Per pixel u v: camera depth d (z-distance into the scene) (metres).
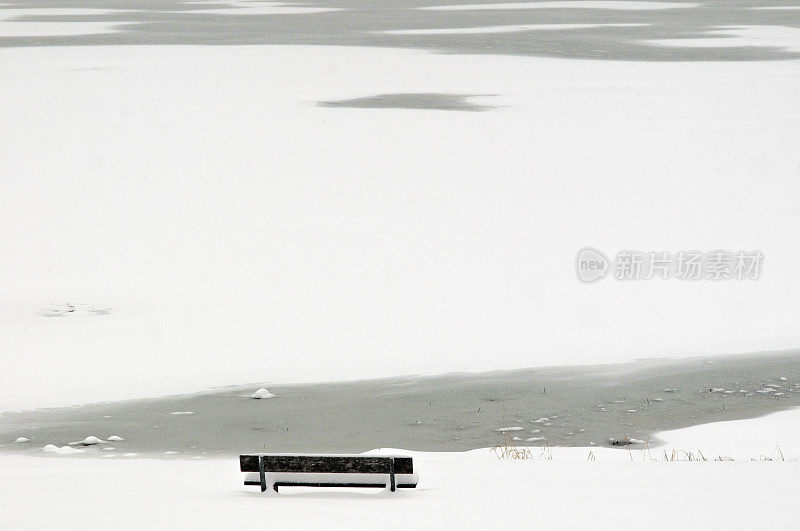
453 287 50.88
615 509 15.54
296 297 49.34
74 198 70.50
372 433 30.83
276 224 63.75
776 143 87.81
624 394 35.03
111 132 95.75
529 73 137.00
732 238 59.00
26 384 37.16
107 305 47.94
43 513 15.76
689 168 78.88
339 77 134.88
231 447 29.39
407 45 176.25
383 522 14.55
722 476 18.70
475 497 16.92
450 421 32.03
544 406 33.72
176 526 14.24
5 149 87.50
